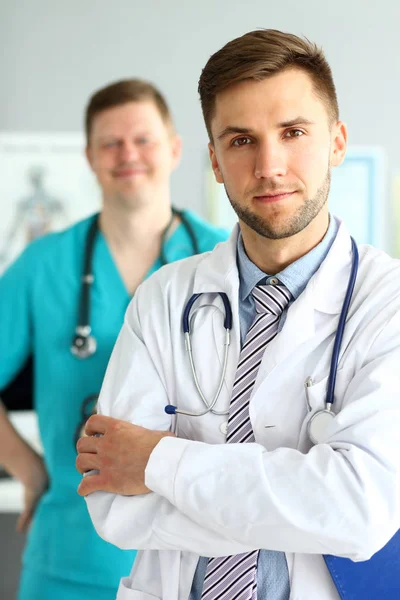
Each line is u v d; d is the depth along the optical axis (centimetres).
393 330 110
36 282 206
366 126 317
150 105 208
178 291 127
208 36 313
